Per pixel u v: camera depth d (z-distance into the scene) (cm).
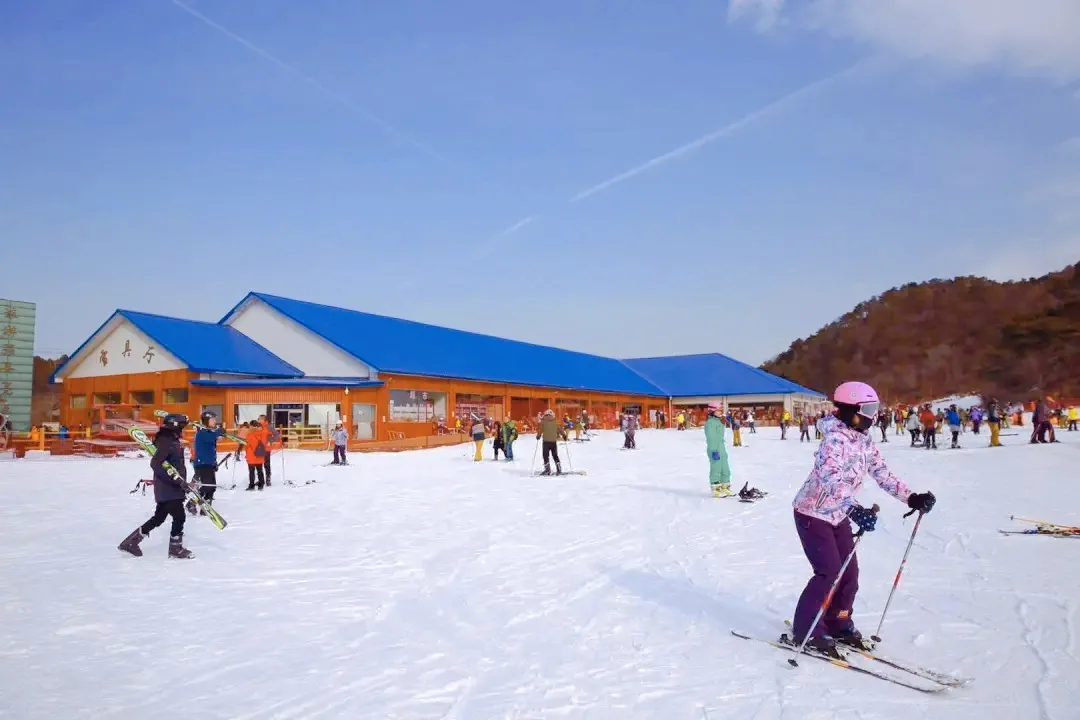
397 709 470
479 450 2862
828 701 473
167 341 4653
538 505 1496
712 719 448
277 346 5100
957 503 1406
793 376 14925
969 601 709
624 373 7906
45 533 1184
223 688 509
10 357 4869
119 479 2203
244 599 757
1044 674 514
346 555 991
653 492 1691
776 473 2139
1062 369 10738
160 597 765
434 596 770
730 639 613
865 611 685
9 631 643
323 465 2739
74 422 5003
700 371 8262
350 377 4766
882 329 15012
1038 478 1831
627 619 678
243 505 1548
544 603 739
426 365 5016
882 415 4066
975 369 12481
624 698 485
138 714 463
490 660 568
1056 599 707
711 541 1067
